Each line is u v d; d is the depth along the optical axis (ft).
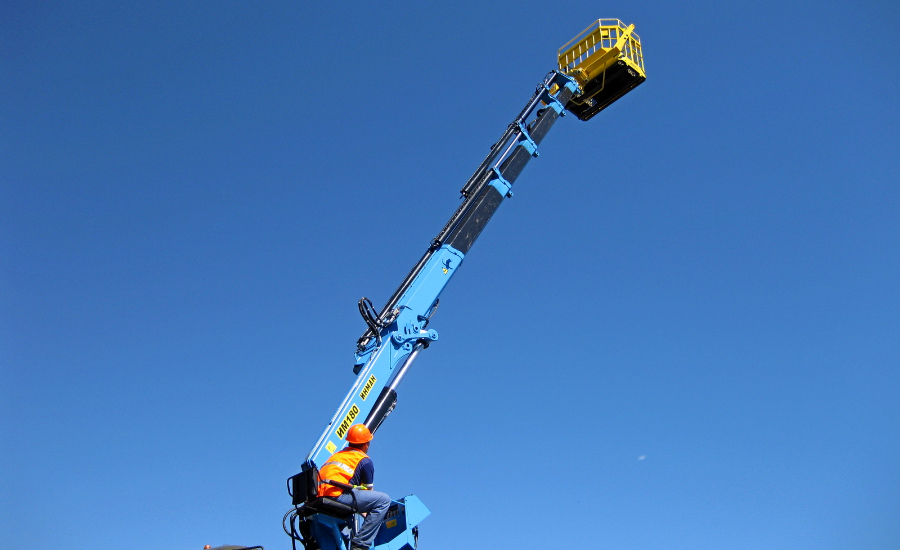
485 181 56.03
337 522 38.68
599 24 67.87
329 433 41.39
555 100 63.31
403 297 49.70
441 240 52.70
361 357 46.91
